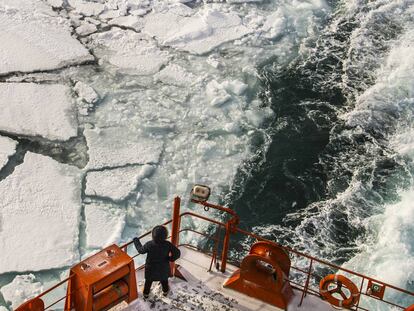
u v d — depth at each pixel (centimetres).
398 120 1758
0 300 1289
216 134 1733
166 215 1505
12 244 1417
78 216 1491
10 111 1772
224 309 604
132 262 565
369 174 1583
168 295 612
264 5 2289
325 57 2031
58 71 1938
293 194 1540
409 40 2080
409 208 1461
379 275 1302
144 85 1902
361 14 2217
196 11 2241
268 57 2038
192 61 2014
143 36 2103
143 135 1727
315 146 1684
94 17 2178
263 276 612
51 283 1339
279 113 1806
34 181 1574
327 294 618
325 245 1391
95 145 1686
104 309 567
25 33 2062
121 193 1550
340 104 1831
